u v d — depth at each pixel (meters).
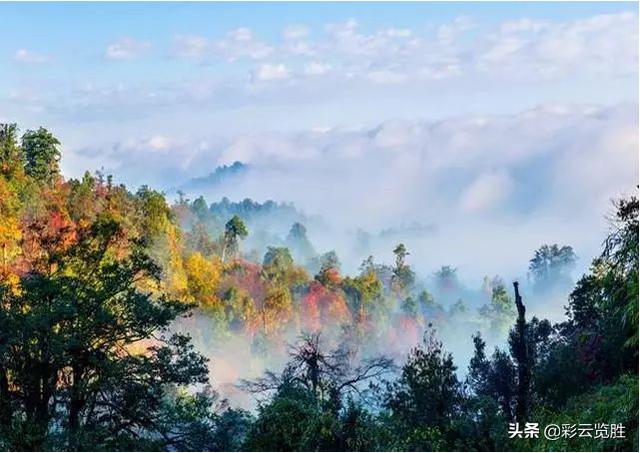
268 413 25.36
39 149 126.19
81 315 30.47
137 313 31.44
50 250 37.47
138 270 34.03
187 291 126.56
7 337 28.61
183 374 31.27
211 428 30.95
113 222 40.03
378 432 25.12
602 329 31.70
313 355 31.09
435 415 29.88
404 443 25.03
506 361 33.50
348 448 24.75
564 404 30.38
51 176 127.00
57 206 110.25
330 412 25.45
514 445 23.03
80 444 26.45
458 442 26.22
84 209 115.38
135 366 30.95
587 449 16.67
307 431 24.61
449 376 31.00
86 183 122.94
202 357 32.03
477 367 34.00
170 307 34.06
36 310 29.41
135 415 30.14
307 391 27.72
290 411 25.31
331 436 24.81
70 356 29.03
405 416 30.02
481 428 26.81
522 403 30.52
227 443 30.42
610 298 18.38
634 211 18.23
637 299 17.42
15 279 63.25
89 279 32.72
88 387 29.69
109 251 46.44
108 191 131.25
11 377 29.08
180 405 31.41
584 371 31.48
